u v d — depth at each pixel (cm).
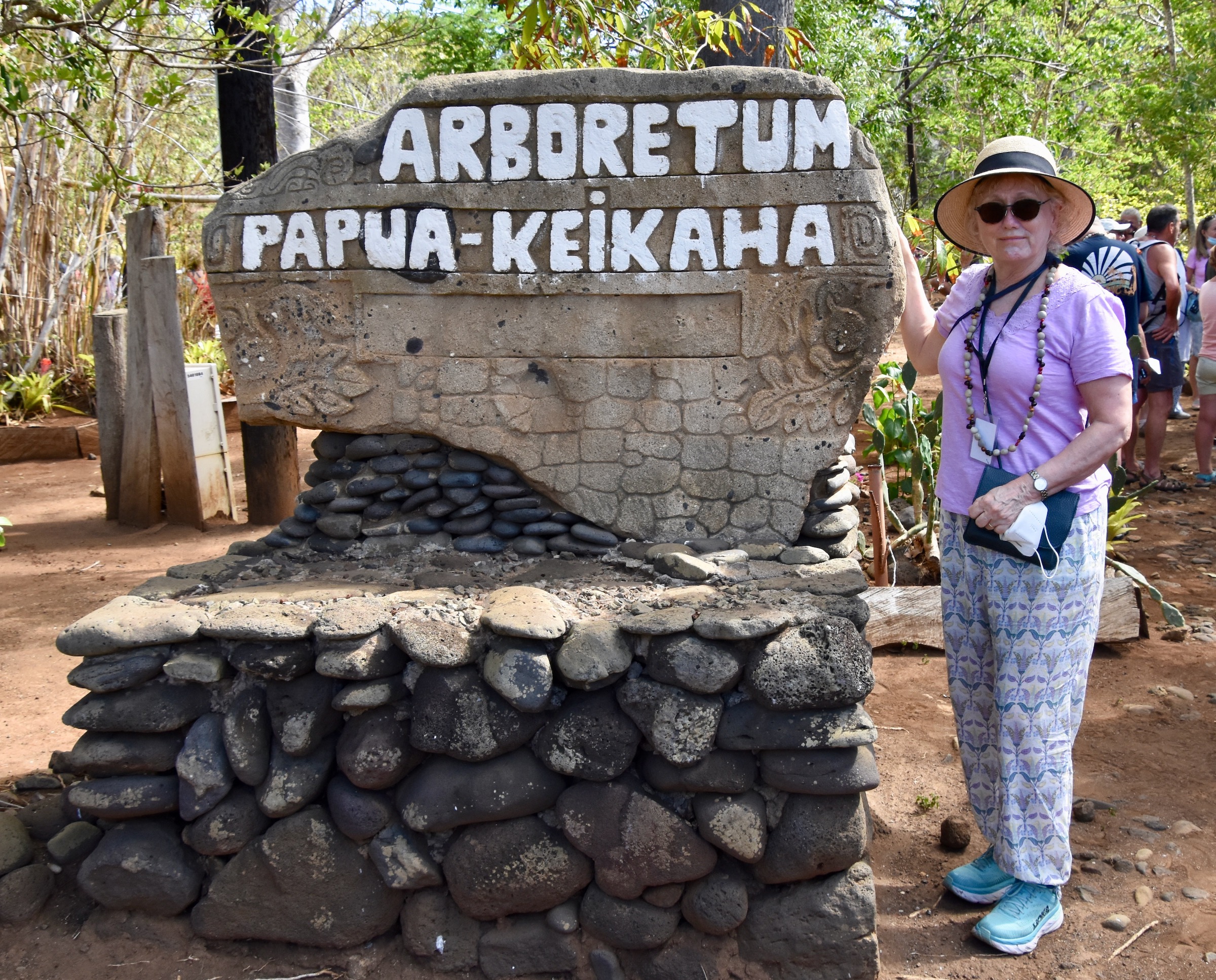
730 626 251
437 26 1127
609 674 252
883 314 309
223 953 270
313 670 267
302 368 327
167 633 265
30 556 614
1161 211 686
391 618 266
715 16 498
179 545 635
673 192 308
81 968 265
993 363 257
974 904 287
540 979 262
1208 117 1794
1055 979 257
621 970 262
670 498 325
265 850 264
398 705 264
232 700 268
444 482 336
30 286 1042
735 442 321
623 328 319
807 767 253
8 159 1020
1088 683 421
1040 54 1491
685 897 260
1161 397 685
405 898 269
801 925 255
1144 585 444
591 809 256
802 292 311
